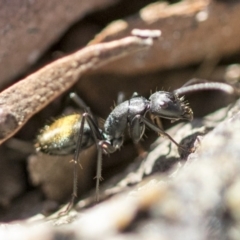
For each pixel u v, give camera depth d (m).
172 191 0.06
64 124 0.08
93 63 0.08
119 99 0.09
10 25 0.08
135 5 0.09
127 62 0.09
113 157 0.09
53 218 0.08
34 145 0.09
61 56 0.09
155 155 0.08
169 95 0.08
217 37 0.09
